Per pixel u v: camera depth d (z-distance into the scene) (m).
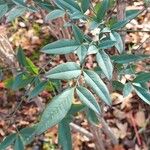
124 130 0.65
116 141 0.62
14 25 0.79
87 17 0.25
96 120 0.29
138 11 0.28
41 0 0.28
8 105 0.69
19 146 0.27
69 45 0.23
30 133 0.27
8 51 0.42
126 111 0.67
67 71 0.22
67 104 0.21
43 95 0.66
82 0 0.25
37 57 0.75
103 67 0.23
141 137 0.64
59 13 0.25
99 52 0.23
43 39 0.78
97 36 0.25
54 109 0.21
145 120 0.66
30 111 0.68
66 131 0.25
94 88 0.22
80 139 0.64
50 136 0.65
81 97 0.22
